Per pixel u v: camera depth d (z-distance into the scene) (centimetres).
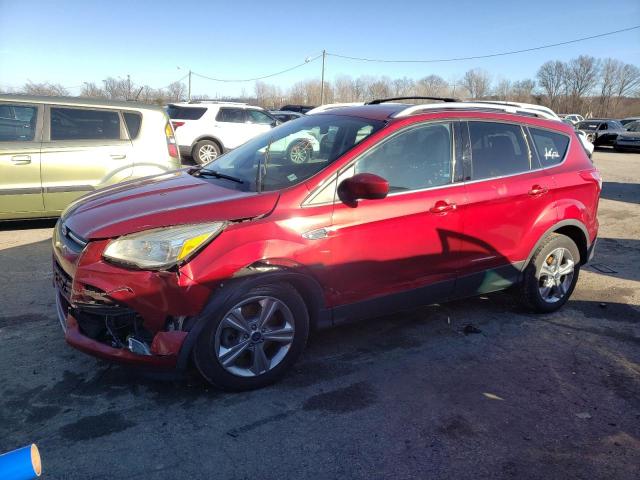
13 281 503
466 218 404
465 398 339
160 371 307
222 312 309
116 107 700
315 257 336
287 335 339
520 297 471
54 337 392
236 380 325
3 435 282
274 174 366
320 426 303
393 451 285
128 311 300
